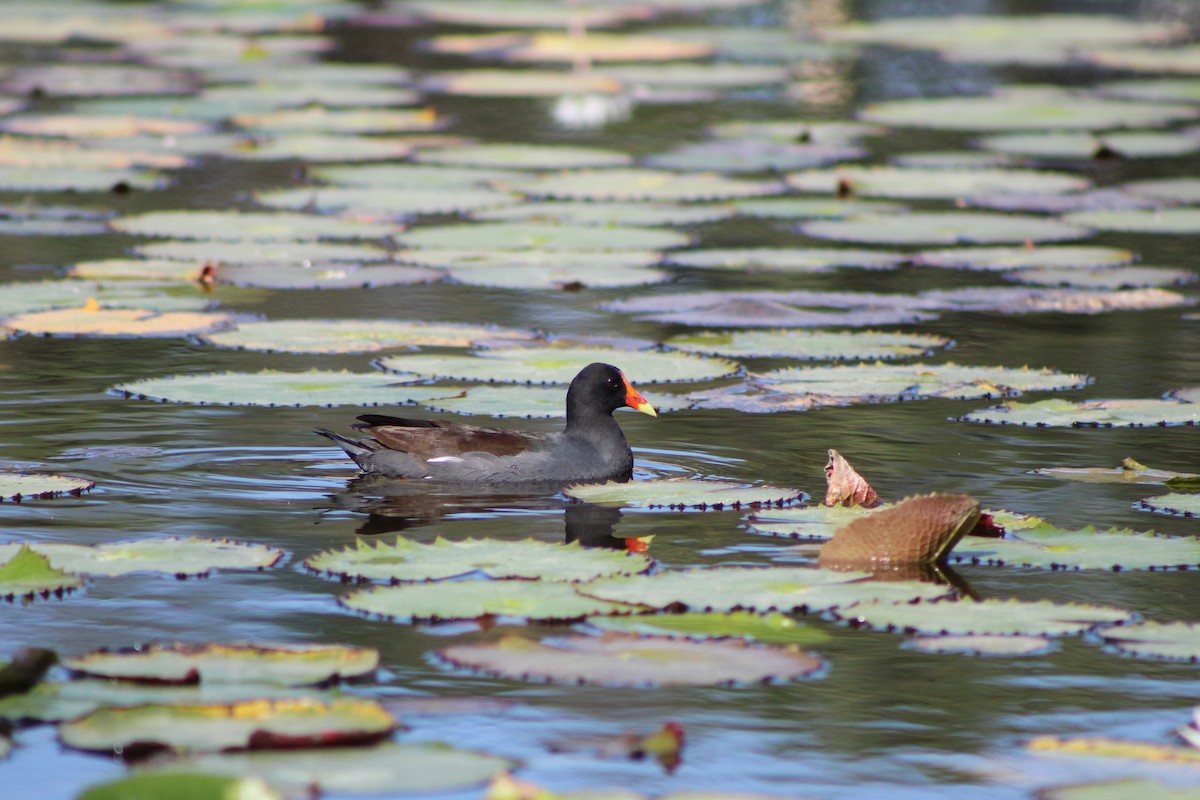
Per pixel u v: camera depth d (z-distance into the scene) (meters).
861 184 27.58
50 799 7.05
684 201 26.84
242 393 14.94
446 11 49.44
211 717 7.51
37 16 47.41
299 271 20.95
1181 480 12.51
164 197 26.20
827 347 17.75
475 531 11.37
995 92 37.56
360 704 7.62
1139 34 44.00
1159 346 18.02
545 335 18.11
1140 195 27.06
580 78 37.81
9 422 14.08
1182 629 9.13
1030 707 8.51
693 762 7.83
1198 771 7.52
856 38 43.75
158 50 42.91
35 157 28.28
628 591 9.66
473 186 27.16
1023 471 13.10
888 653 9.27
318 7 50.97
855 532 10.70
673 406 15.10
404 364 16.34
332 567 10.19
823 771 7.75
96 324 17.81
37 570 9.95
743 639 8.80
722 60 41.78
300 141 31.05
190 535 11.09
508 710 8.38
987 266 22.17
